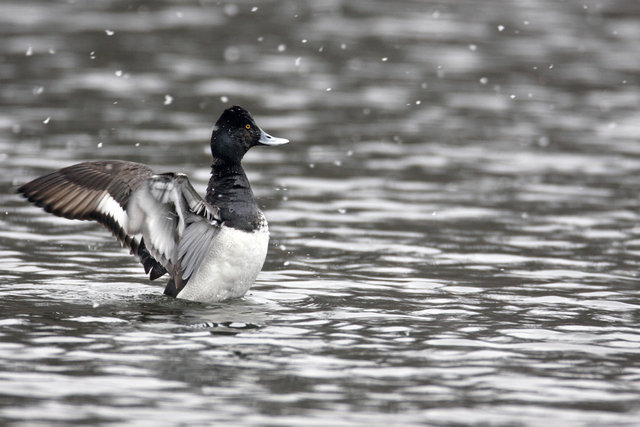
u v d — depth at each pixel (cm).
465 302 1082
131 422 707
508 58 3053
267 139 1084
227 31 3322
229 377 809
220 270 1036
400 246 1355
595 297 1113
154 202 975
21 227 1403
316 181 1758
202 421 712
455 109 2448
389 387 795
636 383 816
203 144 1991
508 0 4034
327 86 2639
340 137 2123
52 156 1836
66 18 3444
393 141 2106
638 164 1955
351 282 1166
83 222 1454
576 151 2061
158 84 2573
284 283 1154
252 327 959
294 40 3209
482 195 1691
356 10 3750
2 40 3030
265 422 713
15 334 912
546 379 822
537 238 1416
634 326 992
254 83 2628
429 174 1842
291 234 1410
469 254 1320
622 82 2797
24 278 1138
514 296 1112
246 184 1070
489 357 880
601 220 1531
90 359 845
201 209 988
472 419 729
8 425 695
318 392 778
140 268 1211
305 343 910
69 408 730
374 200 1634
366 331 957
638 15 3812
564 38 3372
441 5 3934
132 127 2127
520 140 2152
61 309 1005
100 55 2902
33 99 2372
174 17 3522
